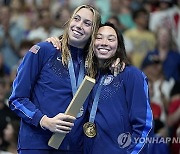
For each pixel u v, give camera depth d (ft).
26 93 36.01
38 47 36.37
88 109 37.35
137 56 72.28
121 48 37.83
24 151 36.19
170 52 72.64
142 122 36.65
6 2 78.69
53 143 35.27
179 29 75.61
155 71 68.90
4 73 71.61
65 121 34.65
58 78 36.37
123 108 36.99
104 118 36.68
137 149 36.42
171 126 59.36
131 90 37.06
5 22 76.13
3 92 58.29
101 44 36.76
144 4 79.00
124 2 77.87
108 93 37.09
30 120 35.42
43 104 36.01
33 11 77.92
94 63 37.52
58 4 77.71
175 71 71.46
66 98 36.24
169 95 66.39
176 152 48.67
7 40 74.54
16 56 73.41
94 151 36.78
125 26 75.05
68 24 36.96
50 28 75.05
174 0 78.84
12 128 54.70
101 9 76.95
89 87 34.71
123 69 37.37
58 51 36.78
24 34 75.46
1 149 54.54
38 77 36.60
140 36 73.41
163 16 76.69
